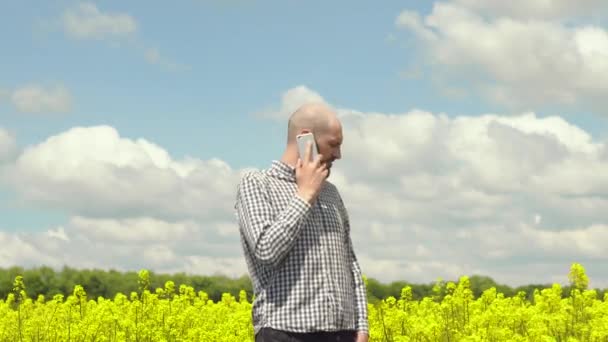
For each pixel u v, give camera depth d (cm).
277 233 409
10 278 1833
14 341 1069
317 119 430
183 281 1930
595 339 884
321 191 452
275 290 426
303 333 422
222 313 1258
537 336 882
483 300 1194
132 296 1244
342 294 435
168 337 1059
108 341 1043
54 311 1201
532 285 1720
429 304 1225
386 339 921
